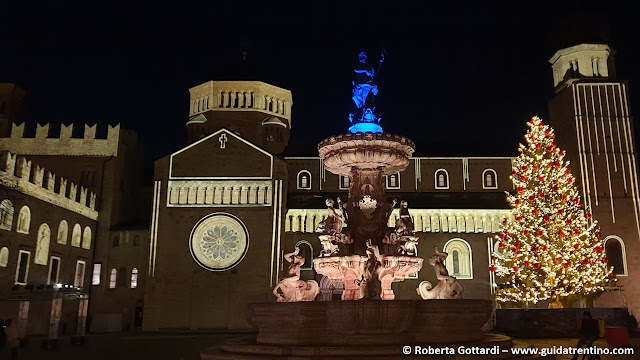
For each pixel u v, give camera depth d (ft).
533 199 129.90
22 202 154.40
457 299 60.39
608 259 185.88
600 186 190.90
